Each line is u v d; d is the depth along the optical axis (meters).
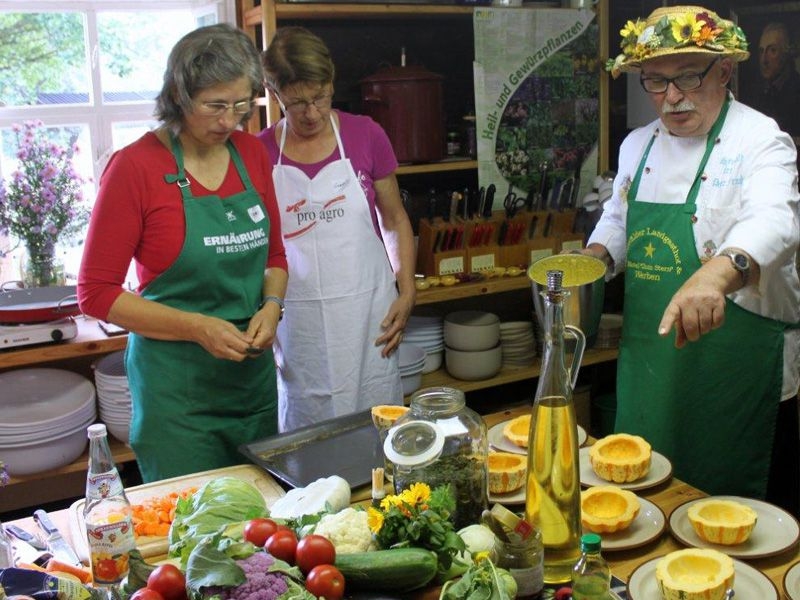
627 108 3.98
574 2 3.55
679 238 2.25
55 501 3.18
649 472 1.75
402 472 1.45
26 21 3.13
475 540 1.34
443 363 3.57
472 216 3.42
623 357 2.43
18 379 2.89
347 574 1.22
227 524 1.38
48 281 3.00
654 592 1.35
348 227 2.61
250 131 3.25
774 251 1.92
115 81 3.31
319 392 2.69
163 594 1.14
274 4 2.94
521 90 3.47
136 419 2.19
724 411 2.29
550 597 1.30
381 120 3.23
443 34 3.62
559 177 3.64
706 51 2.06
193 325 2.05
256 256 2.22
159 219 2.08
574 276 2.04
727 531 1.45
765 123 2.16
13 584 1.21
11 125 3.16
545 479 1.36
